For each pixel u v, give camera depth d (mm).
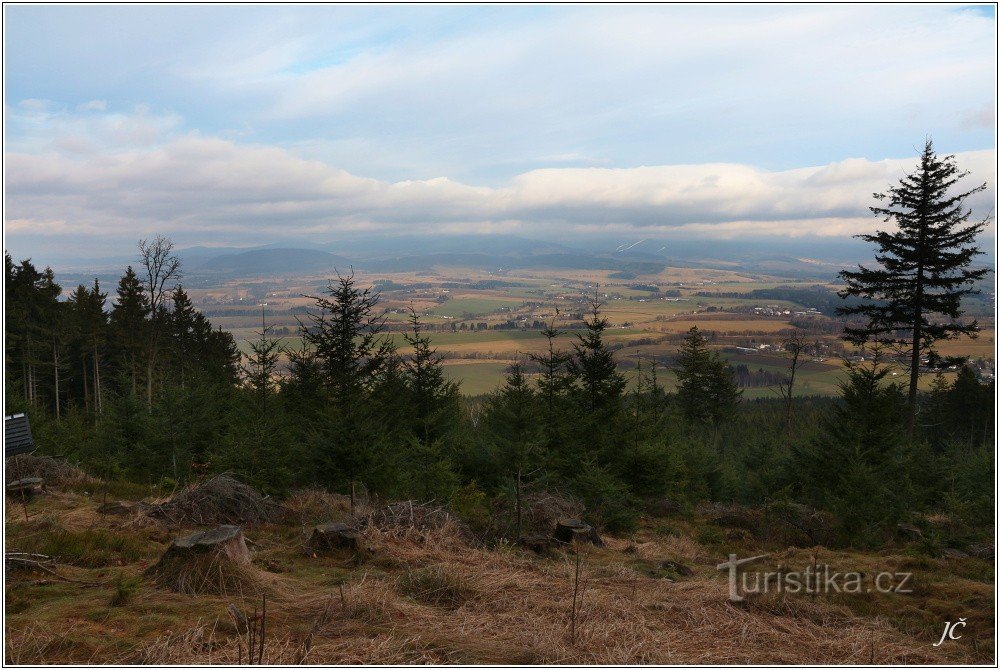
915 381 23969
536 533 9125
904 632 5703
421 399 19391
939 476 15867
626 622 5297
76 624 4668
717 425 45688
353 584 5762
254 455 10508
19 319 38031
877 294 24500
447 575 6047
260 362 18125
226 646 4410
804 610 5957
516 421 11742
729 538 11602
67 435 17188
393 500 10578
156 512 8297
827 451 14820
